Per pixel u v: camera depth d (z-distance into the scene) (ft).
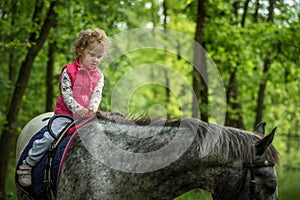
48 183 12.88
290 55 35.27
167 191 12.02
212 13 34.42
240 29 36.29
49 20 28.35
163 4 40.47
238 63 40.09
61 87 13.41
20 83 29.53
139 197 12.05
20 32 29.55
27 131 15.29
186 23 43.75
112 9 31.99
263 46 35.94
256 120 41.93
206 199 29.76
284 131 59.06
